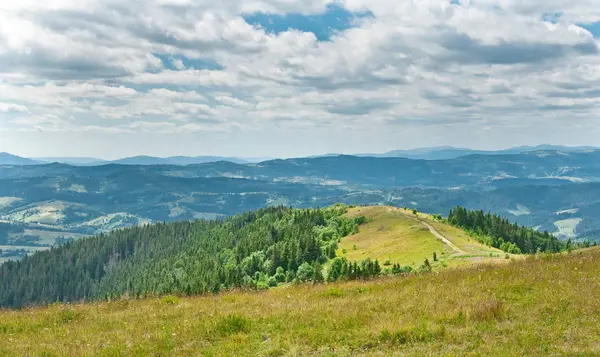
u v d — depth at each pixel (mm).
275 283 149875
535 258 31156
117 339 16953
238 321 17516
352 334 15477
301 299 23359
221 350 14898
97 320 21094
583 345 13172
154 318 20719
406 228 166125
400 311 17922
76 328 19469
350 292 24703
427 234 141375
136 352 15055
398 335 14812
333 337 15336
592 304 16688
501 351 12914
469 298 18922
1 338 18344
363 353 13773
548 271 23312
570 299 17594
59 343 16859
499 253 85250
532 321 15422
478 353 12875
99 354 14922
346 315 17719
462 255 83938
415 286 23781
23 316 23406
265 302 23016
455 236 144750
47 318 22078
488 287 20812
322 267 140125
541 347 13133
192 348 15328
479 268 28250
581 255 29844
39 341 17484
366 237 174250
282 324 17328
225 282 155750
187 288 43219
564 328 14688
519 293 19484
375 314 17656
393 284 25891
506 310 16578
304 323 17203
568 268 23922
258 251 190875
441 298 19500
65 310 23922
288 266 160250
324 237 191500
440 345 13969
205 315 20188
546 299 17859
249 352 14625
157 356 14727
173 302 26219
